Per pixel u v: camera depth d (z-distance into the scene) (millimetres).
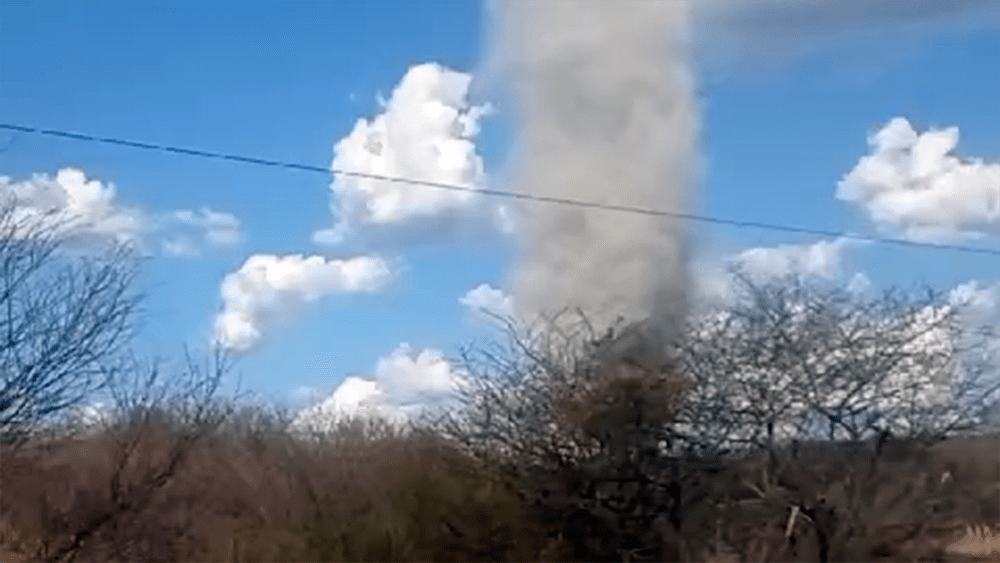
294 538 25109
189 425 27047
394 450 26766
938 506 21344
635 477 22984
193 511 26391
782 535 21578
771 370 22094
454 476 24109
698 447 22734
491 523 23703
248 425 30234
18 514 24906
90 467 25578
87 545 24844
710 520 22594
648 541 22969
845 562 20969
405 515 24281
